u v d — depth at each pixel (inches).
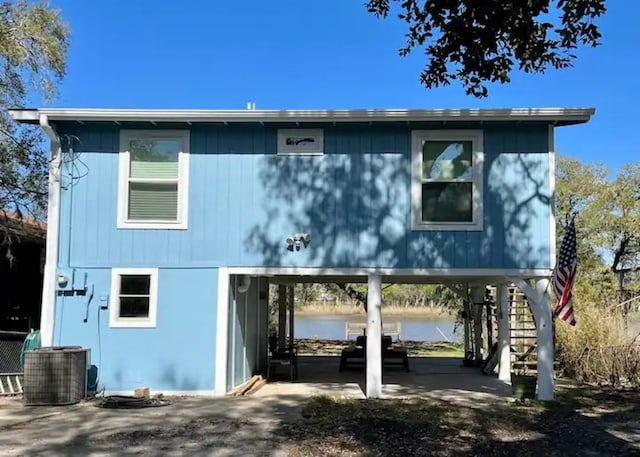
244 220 397.1
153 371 391.2
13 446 259.8
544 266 384.5
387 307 1781.5
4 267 554.3
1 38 433.7
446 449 260.7
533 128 390.9
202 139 401.7
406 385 449.7
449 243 388.8
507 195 388.8
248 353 464.8
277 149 399.5
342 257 392.2
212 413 331.0
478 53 263.4
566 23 259.4
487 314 576.1
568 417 327.9
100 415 324.8
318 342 911.7
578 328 501.0
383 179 394.9
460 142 396.2
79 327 392.8
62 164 400.2
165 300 394.6
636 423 314.2
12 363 407.8
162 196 400.8
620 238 858.1
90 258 396.2
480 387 439.5
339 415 326.3
